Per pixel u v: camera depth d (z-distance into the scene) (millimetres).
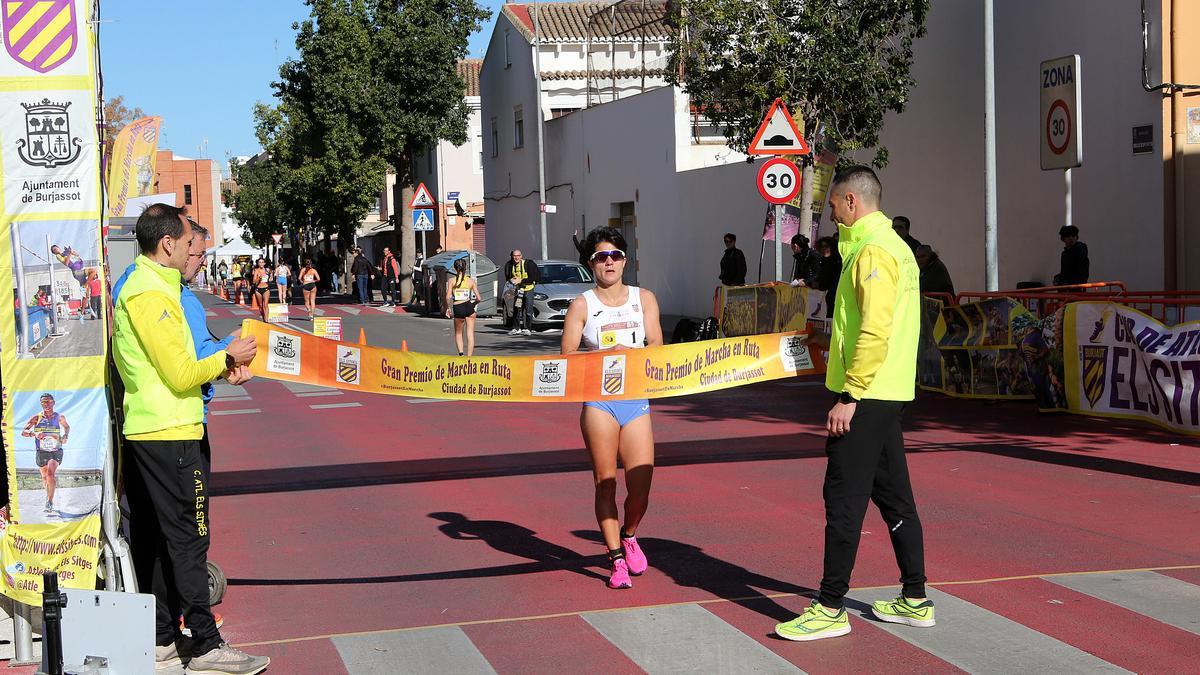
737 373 6871
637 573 6898
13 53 5332
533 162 40125
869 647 5531
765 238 20328
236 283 51969
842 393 5504
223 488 9961
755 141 15812
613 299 6812
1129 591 6320
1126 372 11992
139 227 5258
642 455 6723
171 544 5309
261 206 78125
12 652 5594
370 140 43938
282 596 6691
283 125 53219
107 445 5453
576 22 40938
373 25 43469
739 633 5797
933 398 14641
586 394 6660
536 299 27344
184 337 5242
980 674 5152
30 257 5391
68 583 5426
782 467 10234
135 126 9320
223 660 5367
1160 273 15812
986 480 9398
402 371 6469
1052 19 17844
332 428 13445
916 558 5777
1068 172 15914
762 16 19703
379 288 55062
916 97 21891
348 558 7504
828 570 5648
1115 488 8969
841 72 19484
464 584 6832
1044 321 12914
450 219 46094
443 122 43906
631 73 39531
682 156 29109
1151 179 15875
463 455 11352
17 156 5363
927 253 15422
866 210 5633
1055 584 6477
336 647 5746
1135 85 16062
